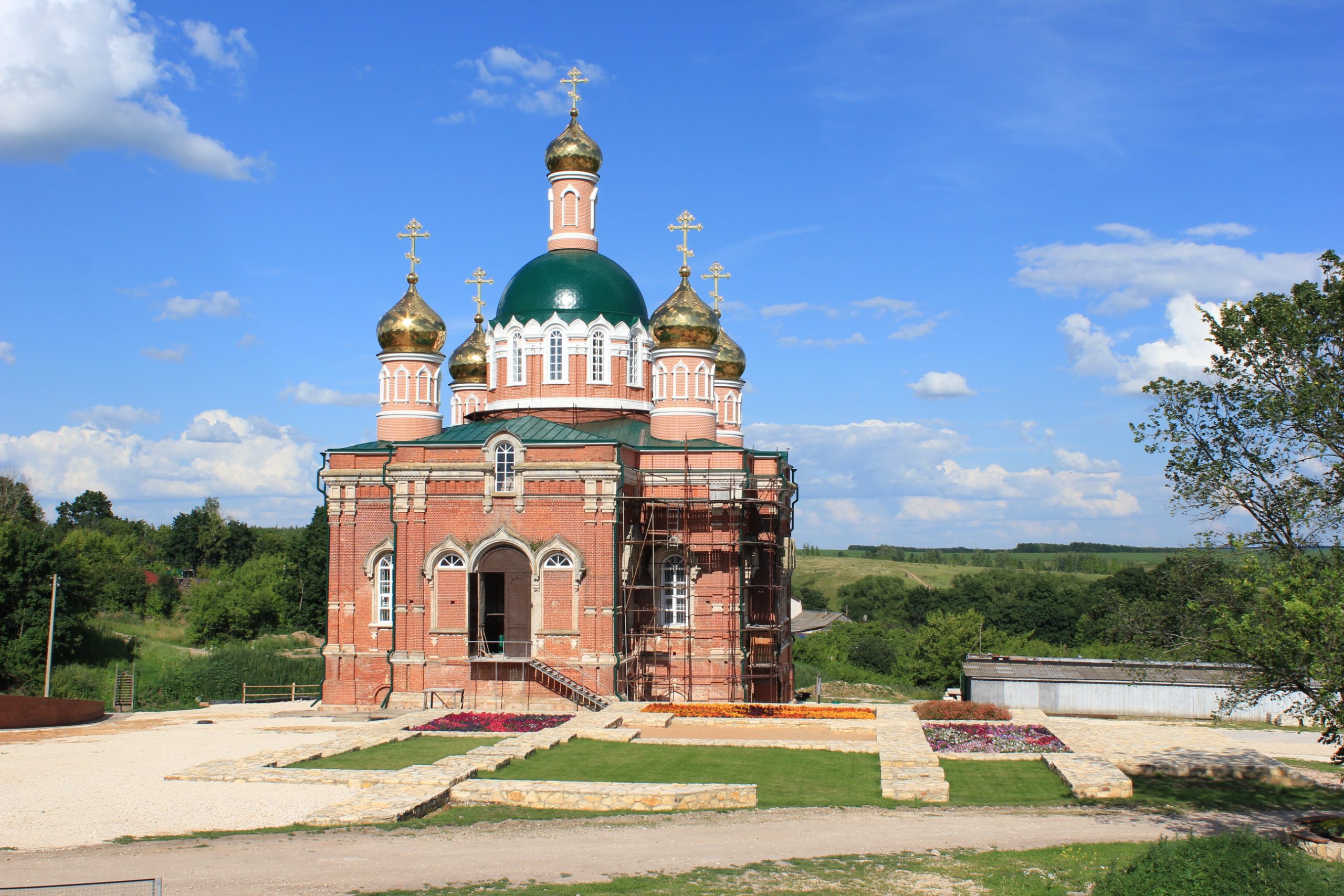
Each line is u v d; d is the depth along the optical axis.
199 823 32.53
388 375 67.06
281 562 131.25
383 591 62.34
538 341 67.56
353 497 62.66
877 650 117.38
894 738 47.03
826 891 26.30
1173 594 34.88
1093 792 38.19
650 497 60.88
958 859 29.34
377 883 26.53
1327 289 34.09
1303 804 38.69
